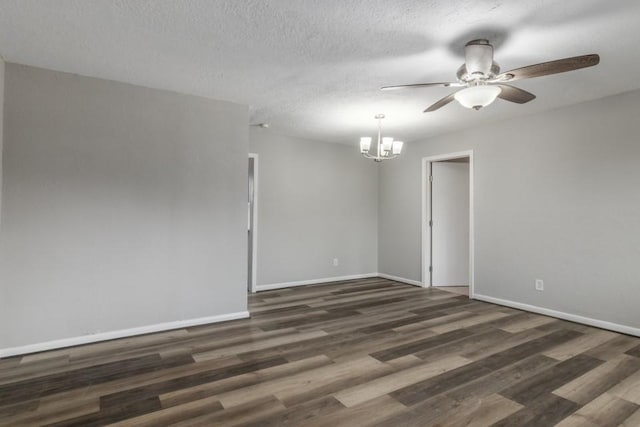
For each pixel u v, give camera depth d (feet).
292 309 13.46
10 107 8.99
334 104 12.28
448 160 17.46
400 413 6.47
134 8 6.64
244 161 12.30
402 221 18.93
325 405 6.72
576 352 9.30
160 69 9.43
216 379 7.73
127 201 10.36
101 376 7.86
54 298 9.43
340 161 19.13
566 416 6.40
